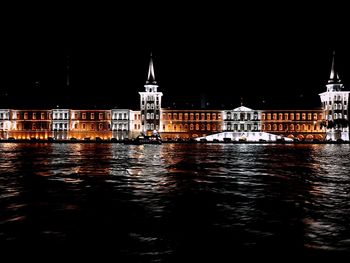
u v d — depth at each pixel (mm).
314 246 15312
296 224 18359
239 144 139125
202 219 19281
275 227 17844
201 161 56250
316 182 32938
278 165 49969
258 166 48344
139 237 16391
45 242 15695
